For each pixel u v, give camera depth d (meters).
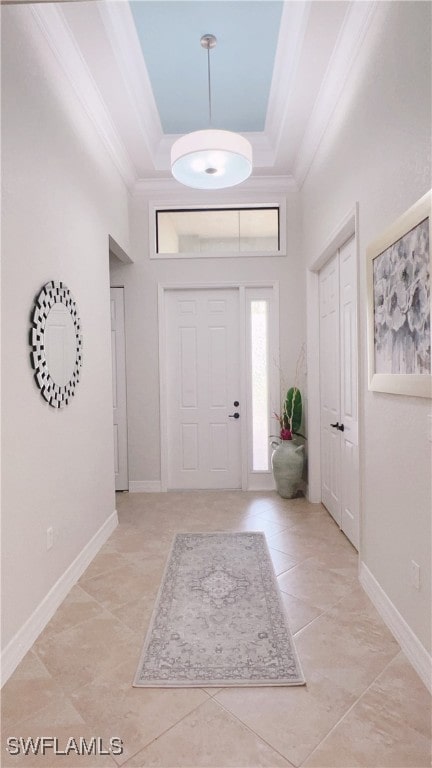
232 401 4.34
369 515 2.27
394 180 1.88
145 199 4.21
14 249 1.83
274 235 4.26
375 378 2.10
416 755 1.34
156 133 3.60
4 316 1.74
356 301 2.44
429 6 1.52
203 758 1.33
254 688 1.63
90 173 2.88
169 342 4.34
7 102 1.79
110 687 1.64
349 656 1.79
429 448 1.59
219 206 4.23
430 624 1.60
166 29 2.48
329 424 3.49
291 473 3.87
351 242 2.79
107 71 2.59
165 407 4.32
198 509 3.73
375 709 1.52
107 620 2.08
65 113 2.44
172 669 1.73
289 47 2.59
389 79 1.91
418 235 1.60
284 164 3.84
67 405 2.41
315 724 1.46
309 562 2.67
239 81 2.98
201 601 2.24
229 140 2.53
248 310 4.27
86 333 2.75
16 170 1.86
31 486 1.95
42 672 1.72
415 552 1.71
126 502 3.96
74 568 2.46
